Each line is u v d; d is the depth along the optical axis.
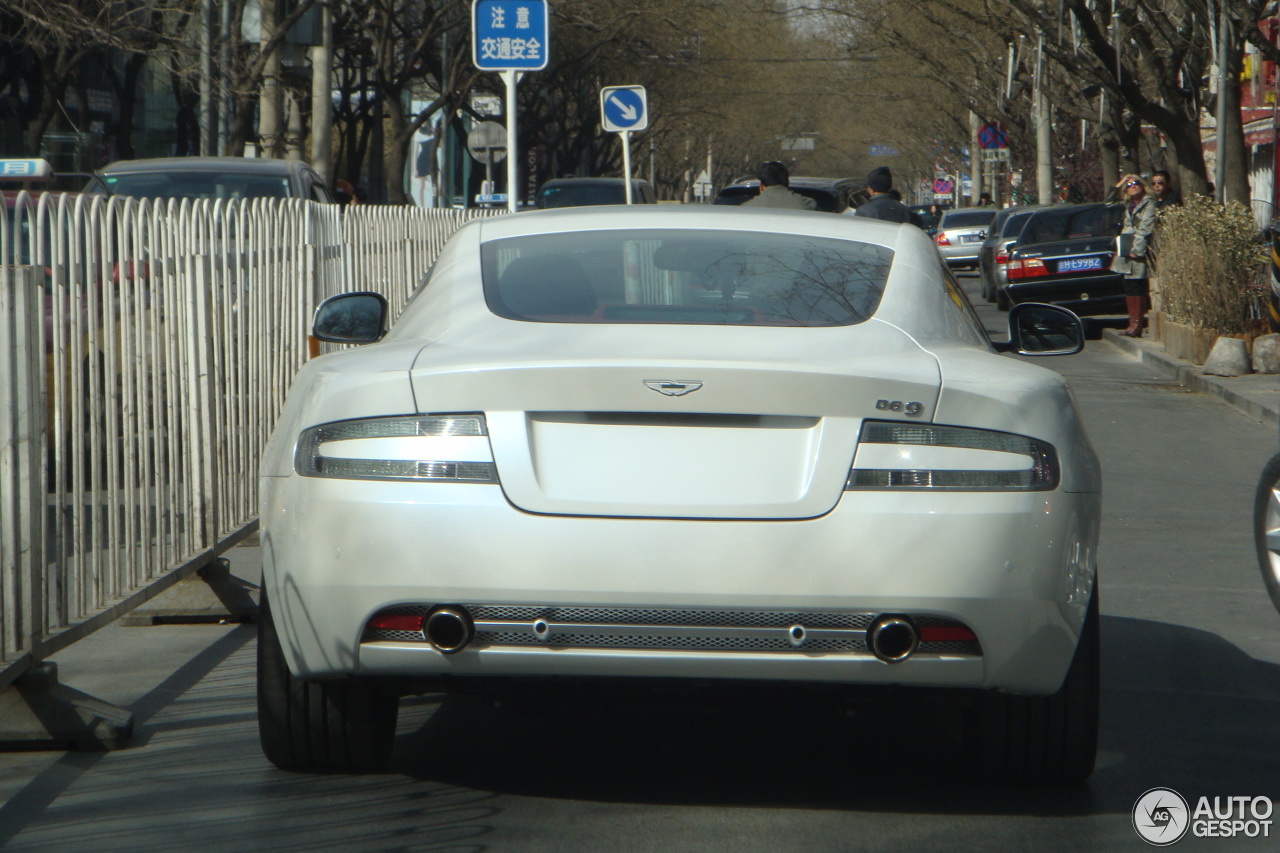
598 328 14.34
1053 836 13.82
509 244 16.41
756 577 12.52
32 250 16.42
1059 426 13.40
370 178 139.25
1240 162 69.00
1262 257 58.44
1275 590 22.75
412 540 12.72
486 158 127.25
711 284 15.34
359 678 13.34
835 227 16.81
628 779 15.41
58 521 17.05
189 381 21.50
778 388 12.73
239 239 24.36
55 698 16.42
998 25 102.31
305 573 13.14
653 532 12.59
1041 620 12.94
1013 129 161.25
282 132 82.94
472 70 134.62
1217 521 30.84
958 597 12.59
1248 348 56.53
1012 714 14.52
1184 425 45.28
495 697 13.64
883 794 14.98
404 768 15.72
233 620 22.56
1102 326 81.50
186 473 21.34
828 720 17.56
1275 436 43.00
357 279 35.75
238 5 83.12
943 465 12.79
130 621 22.41
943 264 17.02
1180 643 21.39
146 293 19.84
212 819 14.10
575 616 12.64
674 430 12.87
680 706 13.72
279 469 13.70
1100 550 27.92
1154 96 97.31
